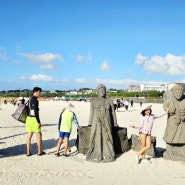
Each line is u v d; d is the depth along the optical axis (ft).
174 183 28.02
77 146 41.16
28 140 38.17
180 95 35.86
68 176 29.81
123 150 40.40
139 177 29.86
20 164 34.12
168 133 36.73
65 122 38.42
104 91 39.40
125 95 382.63
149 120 35.94
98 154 36.14
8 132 58.23
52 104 234.79
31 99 38.19
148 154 39.04
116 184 27.50
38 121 38.04
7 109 149.59
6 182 27.32
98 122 37.09
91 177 29.60
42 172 30.91
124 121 93.30
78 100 341.82
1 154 38.91
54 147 44.21
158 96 363.15
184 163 35.40
